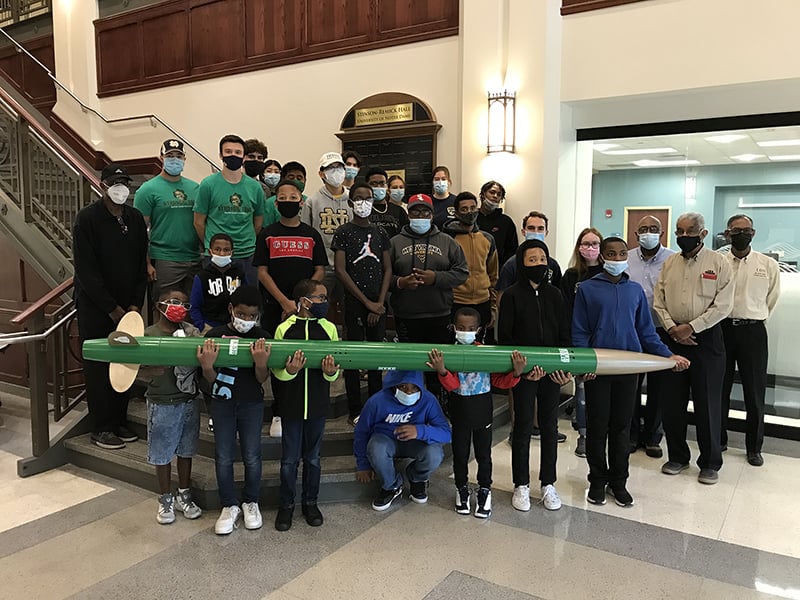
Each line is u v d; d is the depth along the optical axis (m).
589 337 3.49
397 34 5.80
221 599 2.49
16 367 5.50
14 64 8.60
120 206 3.77
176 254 4.14
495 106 5.11
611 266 3.37
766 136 4.81
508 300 3.35
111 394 3.85
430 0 5.62
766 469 4.02
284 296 3.51
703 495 3.58
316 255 3.66
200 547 2.92
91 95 7.86
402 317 3.89
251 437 3.07
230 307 3.14
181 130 7.30
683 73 4.59
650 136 5.06
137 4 7.52
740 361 4.14
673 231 5.35
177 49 7.22
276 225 3.60
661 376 3.94
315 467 3.16
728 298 3.70
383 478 3.29
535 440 4.55
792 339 4.86
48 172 4.79
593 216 5.67
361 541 2.98
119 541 2.97
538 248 3.28
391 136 5.86
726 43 4.43
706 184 5.17
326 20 6.20
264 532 3.07
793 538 3.05
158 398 3.08
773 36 4.29
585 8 4.89
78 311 3.82
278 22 6.50
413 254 3.87
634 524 3.20
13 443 4.39
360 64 6.05
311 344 3.04
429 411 3.34
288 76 6.50
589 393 3.42
